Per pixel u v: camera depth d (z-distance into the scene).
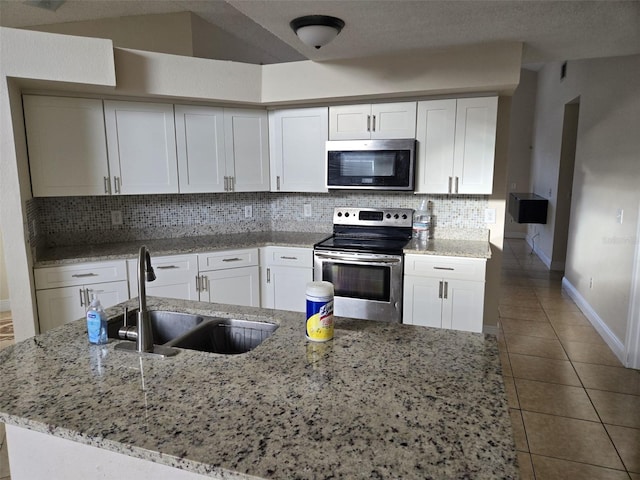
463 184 3.41
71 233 3.67
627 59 3.73
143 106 3.42
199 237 4.04
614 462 2.33
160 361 1.45
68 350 1.54
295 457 0.96
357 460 0.95
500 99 3.58
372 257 3.38
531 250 8.09
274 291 3.81
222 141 3.72
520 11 2.35
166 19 3.76
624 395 3.02
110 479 1.21
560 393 3.05
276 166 3.90
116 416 1.12
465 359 1.46
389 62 3.22
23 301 3.01
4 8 3.42
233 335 1.95
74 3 3.38
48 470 1.29
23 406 1.17
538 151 8.22
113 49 3.05
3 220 2.91
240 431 1.05
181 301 2.17
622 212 3.73
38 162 3.17
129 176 3.45
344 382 1.30
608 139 4.18
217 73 3.44
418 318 3.37
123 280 3.34
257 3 2.21
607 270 4.05
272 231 4.35
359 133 3.60
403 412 1.14
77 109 3.23
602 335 4.06
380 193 3.97
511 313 4.72
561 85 6.38
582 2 2.23
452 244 3.54
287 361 1.44
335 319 1.87
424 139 3.45
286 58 5.71
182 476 1.12
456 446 1.00
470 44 2.94
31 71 2.82
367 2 2.20
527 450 2.44
